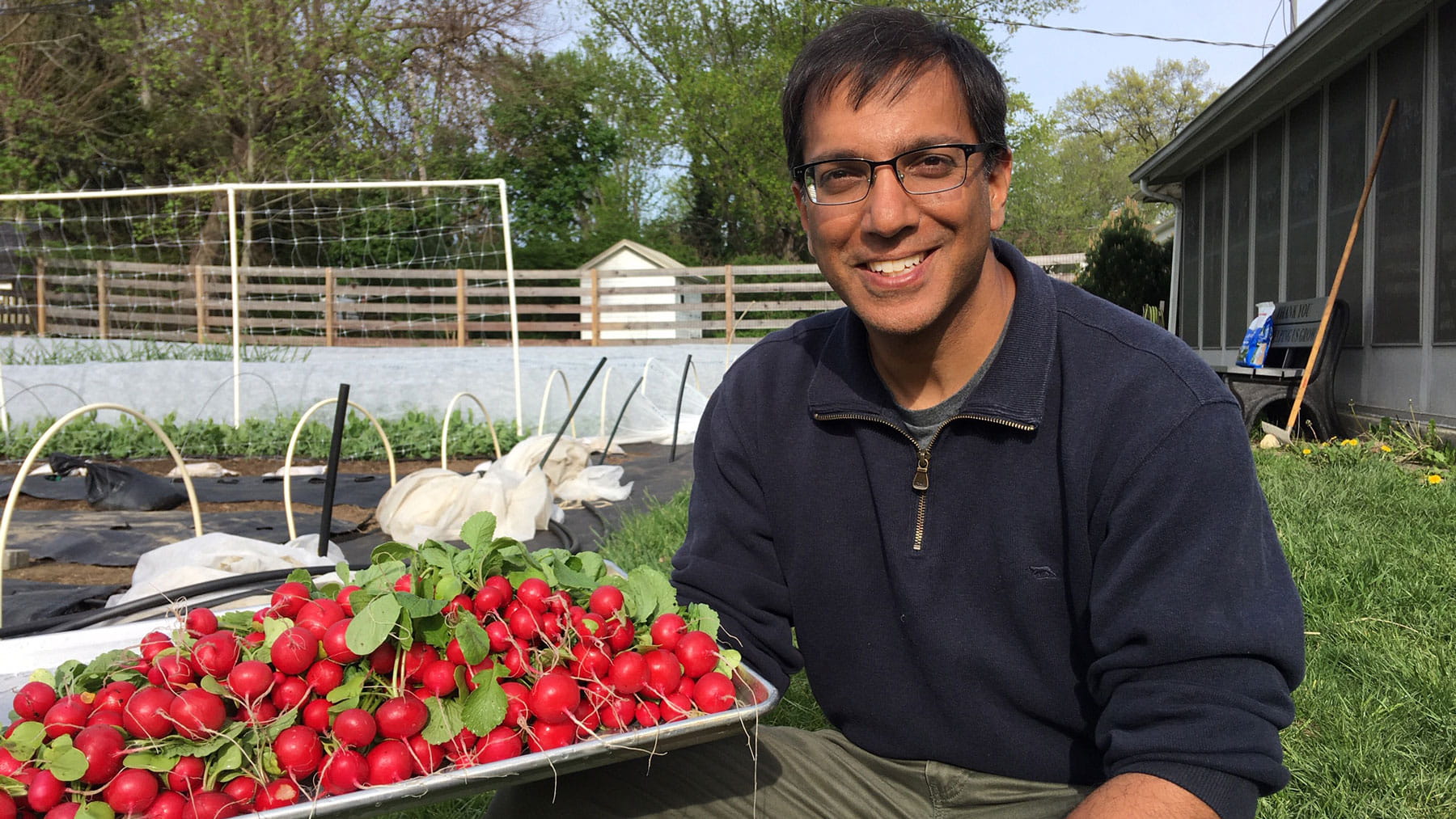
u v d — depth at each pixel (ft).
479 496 15.79
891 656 5.35
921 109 4.68
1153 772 4.04
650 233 104.32
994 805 5.24
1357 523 13.37
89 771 3.51
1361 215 23.18
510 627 4.18
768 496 5.59
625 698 4.17
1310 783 7.20
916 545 5.07
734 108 91.20
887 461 5.16
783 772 5.41
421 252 77.97
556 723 4.02
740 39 95.71
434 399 31.50
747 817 5.28
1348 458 18.86
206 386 31.35
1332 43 23.84
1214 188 36.78
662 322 67.92
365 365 39.63
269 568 10.98
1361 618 10.03
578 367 36.29
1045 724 5.09
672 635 4.32
